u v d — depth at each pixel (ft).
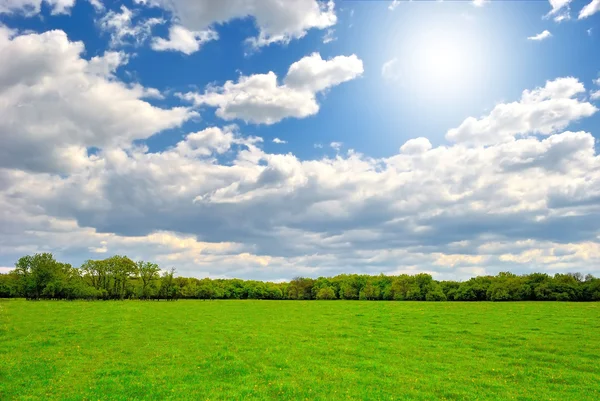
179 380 89.92
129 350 127.34
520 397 80.53
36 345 135.13
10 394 78.74
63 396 77.15
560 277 469.98
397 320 219.41
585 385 90.07
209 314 260.62
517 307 307.17
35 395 77.92
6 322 193.06
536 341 144.15
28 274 395.14
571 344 138.10
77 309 270.05
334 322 213.46
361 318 233.55
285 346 135.74
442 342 146.30
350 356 120.47
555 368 106.73
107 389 81.97
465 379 94.43
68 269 443.32
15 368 100.07
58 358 113.60
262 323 208.13
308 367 104.22
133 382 87.10
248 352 124.36
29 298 394.11
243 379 90.94
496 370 103.45
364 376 95.35
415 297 498.28
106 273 472.03
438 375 98.27
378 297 533.55
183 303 391.24
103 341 144.66
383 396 79.15
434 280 520.83
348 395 79.46
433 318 226.79
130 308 291.17
